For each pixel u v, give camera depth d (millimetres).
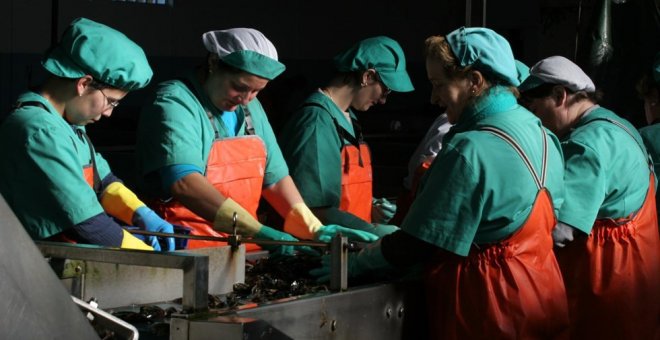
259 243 2912
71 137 3070
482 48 2938
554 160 3096
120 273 2613
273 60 3465
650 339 3785
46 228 2961
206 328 2033
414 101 10375
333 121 4121
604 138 3621
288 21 9414
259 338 2072
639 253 3744
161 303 2709
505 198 2859
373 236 3277
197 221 3582
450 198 2846
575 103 3754
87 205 2963
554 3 10000
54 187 2936
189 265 2076
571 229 3518
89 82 3047
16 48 7598
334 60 4219
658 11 5633
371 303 2809
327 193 4023
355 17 9875
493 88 2982
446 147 2896
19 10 7594
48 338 1515
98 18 8047
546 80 3707
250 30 3508
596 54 5246
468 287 2926
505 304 2902
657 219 4234
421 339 3051
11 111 3020
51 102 3084
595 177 3525
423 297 3043
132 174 7359
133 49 3090
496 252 2926
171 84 3572
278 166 3818
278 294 2799
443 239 2846
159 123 3471
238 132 3701
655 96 4387
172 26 8602
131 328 1914
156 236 3158
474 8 7457
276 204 3787
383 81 4180
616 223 3711
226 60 3449
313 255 3377
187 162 3434
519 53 10367
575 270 3734
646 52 5668
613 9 5645
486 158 2850
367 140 9430
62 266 2418
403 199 4613
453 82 2996
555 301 3061
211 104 3586
